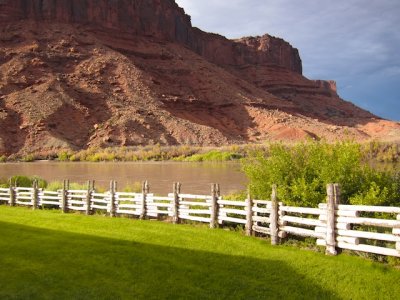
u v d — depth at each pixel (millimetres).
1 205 22078
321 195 12719
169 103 136000
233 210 12969
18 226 14422
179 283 8609
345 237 9875
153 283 8633
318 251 10539
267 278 8812
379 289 8188
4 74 122562
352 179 12891
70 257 10375
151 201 15727
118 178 45625
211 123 138125
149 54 167875
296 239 11695
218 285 8484
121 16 173250
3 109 107125
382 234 9281
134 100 128250
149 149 95750
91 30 161500
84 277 9008
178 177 45688
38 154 91250
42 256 10477
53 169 62375
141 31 179500
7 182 27984
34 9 152250
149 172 53594
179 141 110375
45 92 115812
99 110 117562
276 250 10641
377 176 13008
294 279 8711
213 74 174500
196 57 188625
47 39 144125
